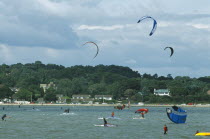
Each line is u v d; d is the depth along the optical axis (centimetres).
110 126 15175
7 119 18875
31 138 11606
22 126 15025
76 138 11669
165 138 11919
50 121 17638
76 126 15100
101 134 12606
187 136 12406
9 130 13575
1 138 11575
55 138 11625
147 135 12519
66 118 19975
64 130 13662
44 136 12031
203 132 13250
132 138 11812
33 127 14638
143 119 19725
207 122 18050
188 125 16238
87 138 11688
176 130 14075
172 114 16925
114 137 11975
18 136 12019
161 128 14638
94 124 16012
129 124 16312
